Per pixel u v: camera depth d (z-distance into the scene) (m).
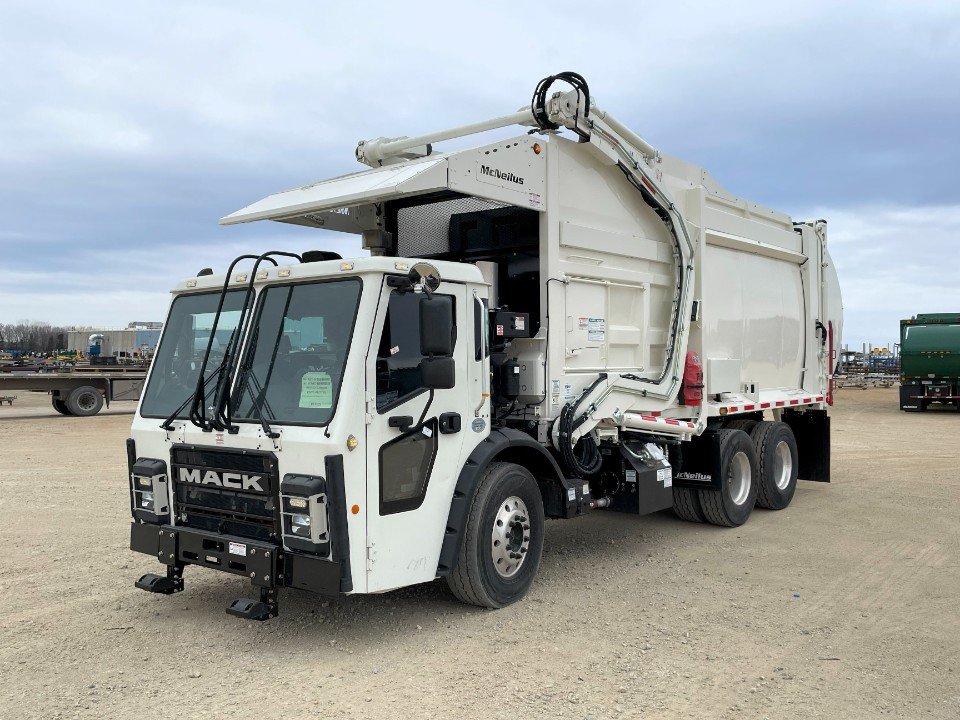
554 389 6.29
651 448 7.39
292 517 4.53
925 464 13.12
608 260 7.02
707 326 8.32
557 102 6.22
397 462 4.86
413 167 5.60
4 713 4.05
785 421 10.73
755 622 5.39
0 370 22.83
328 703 4.14
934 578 6.43
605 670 4.57
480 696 4.22
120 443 15.86
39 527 8.28
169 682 4.42
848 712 4.04
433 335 4.64
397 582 4.84
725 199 8.77
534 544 5.91
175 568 5.34
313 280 4.99
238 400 4.98
